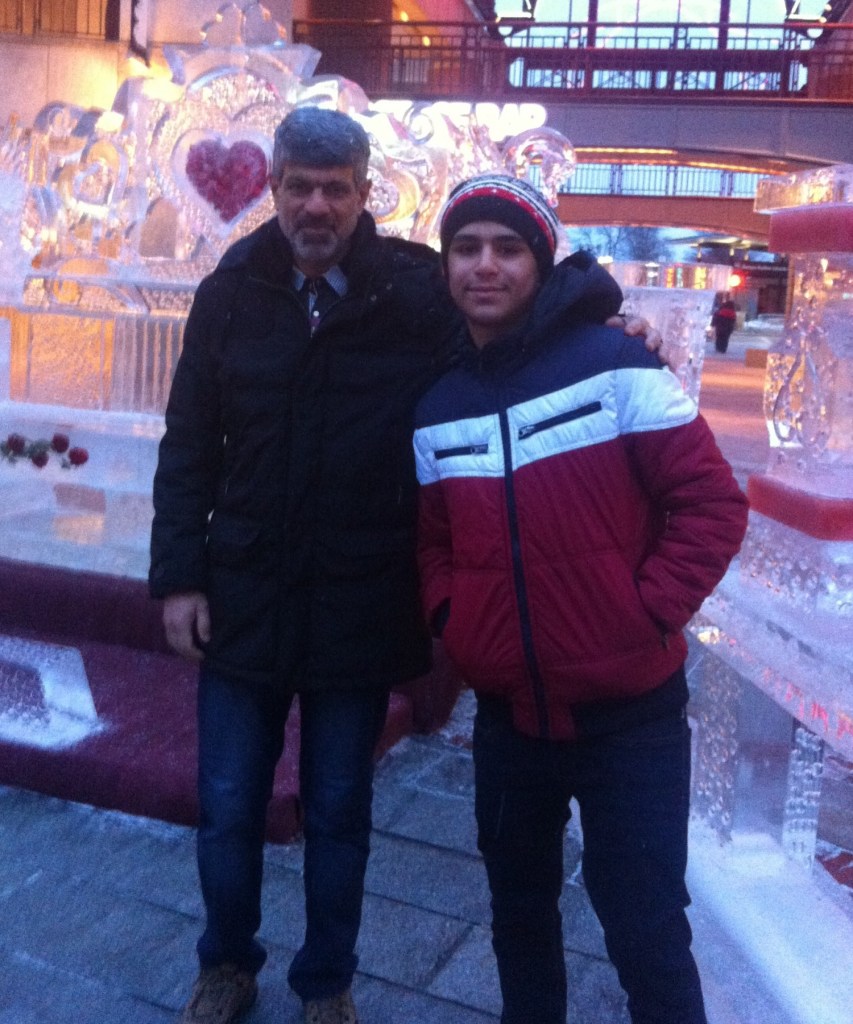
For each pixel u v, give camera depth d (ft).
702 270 12.75
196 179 15.47
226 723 7.11
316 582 6.90
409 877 9.50
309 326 6.81
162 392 16.22
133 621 12.98
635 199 64.44
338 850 7.08
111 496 15.38
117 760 10.42
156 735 10.93
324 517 6.85
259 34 15.72
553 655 5.74
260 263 6.80
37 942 8.44
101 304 16.34
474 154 16.62
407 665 7.14
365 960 8.36
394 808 10.69
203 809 7.11
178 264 16.02
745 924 7.98
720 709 8.89
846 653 6.68
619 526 5.76
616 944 5.88
